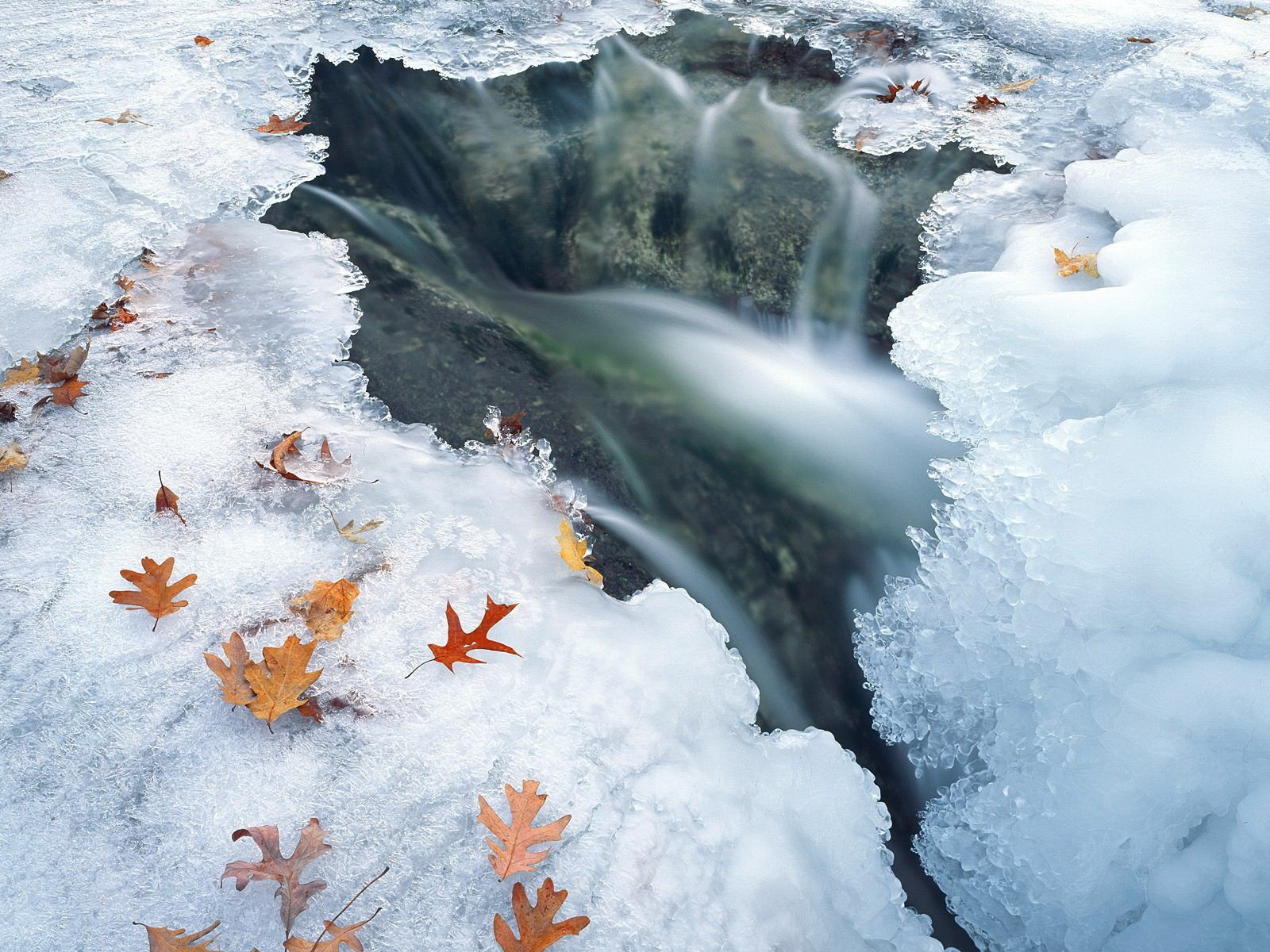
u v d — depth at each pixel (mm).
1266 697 1888
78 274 2889
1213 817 1988
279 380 2676
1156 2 4527
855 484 2752
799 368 3268
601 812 1829
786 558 2646
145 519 2260
